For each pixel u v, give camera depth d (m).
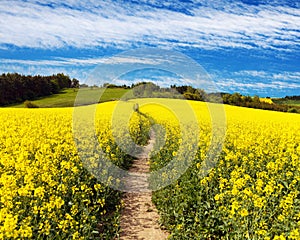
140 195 11.79
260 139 14.80
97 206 8.12
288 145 13.94
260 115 30.92
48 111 30.28
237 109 35.91
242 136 15.17
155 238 8.31
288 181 8.88
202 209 7.79
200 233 7.23
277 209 6.98
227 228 6.77
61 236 6.00
